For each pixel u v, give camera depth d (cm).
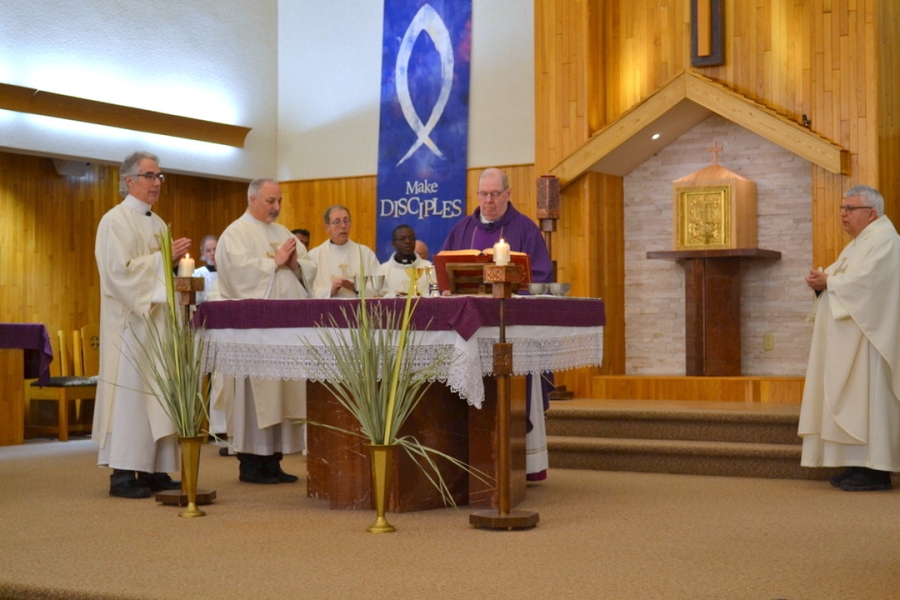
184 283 524
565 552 417
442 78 1130
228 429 650
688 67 897
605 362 945
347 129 1191
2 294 1078
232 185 1255
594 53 934
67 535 459
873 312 607
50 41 1005
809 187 911
